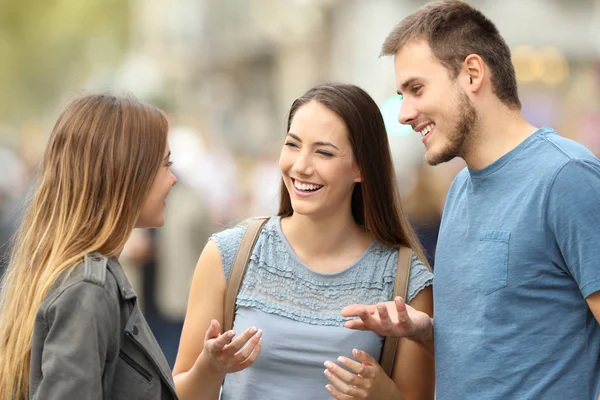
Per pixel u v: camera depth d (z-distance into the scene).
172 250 11.37
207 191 14.20
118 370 4.37
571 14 14.27
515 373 4.53
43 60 59.19
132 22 54.91
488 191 4.73
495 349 4.57
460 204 4.93
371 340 5.30
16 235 4.61
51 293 4.23
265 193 18.75
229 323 5.41
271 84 38.91
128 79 36.16
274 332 5.29
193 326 5.44
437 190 12.29
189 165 13.96
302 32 31.12
